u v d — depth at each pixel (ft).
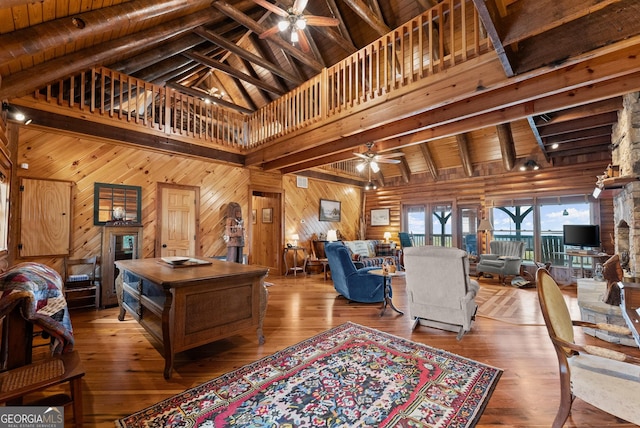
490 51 9.73
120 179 15.92
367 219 33.55
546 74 10.02
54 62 10.52
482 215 25.81
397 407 6.52
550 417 6.23
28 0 6.22
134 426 5.91
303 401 6.73
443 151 27.14
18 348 5.77
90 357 9.07
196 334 8.44
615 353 4.71
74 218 14.35
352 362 8.67
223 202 20.49
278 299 16.52
